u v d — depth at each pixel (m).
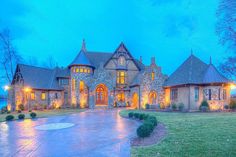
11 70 38.09
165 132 10.88
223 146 7.78
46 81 35.75
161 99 31.98
